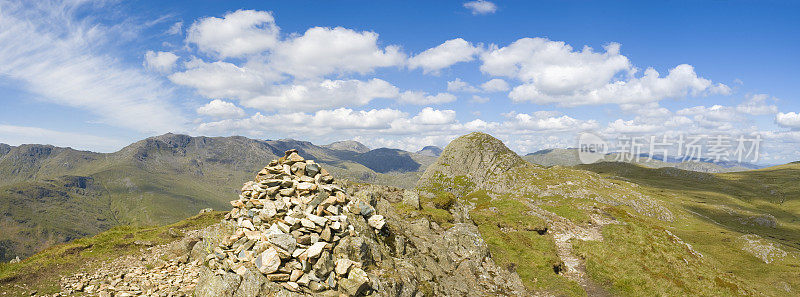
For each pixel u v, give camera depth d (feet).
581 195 374.22
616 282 101.40
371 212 83.92
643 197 377.91
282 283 58.59
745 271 169.68
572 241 128.16
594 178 453.99
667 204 413.39
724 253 194.90
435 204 133.49
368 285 61.93
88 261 85.20
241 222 69.05
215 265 64.23
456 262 93.25
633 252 118.62
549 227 141.59
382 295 63.10
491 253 106.83
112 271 79.25
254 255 61.46
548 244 123.95
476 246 101.81
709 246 208.54
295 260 61.16
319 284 59.36
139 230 116.26
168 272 78.89
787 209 532.73
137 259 88.79
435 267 85.97
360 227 76.84
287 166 75.61
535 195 397.39
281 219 65.51
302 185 72.49
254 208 70.38
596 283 102.42
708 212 432.66
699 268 113.91
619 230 135.33
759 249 193.06
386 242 83.35
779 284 151.94
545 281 97.81
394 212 115.85
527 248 116.67
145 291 67.92
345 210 77.30
